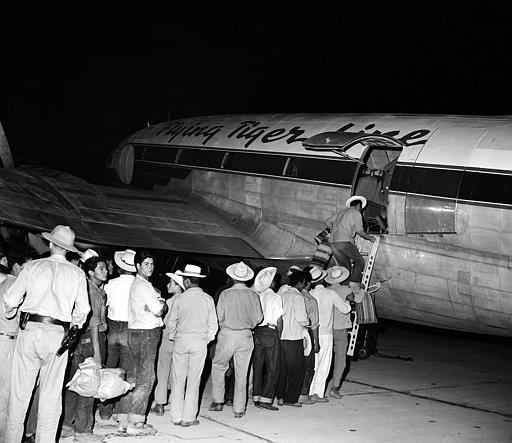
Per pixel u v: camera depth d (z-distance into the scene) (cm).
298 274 990
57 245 718
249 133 1475
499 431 891
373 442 822
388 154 1295
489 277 1030
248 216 1392
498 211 1007
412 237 1106
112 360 859
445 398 1074
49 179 1370
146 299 805
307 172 1288
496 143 1052
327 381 1173
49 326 697
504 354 1539
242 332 900
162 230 1312
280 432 847
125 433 812
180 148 1634
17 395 695
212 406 937
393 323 1975
